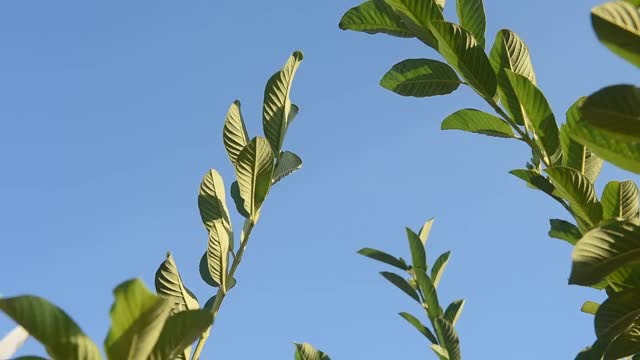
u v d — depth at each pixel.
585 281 1.15
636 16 1.06
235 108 1.34
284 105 1.37
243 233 1.31
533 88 1.42
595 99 1.06
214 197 1.31
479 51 1.42
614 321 1.24
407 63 1.55
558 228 1.58
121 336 0.99
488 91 1.45
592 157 1.43
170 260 1.21
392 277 1.90
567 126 1.42
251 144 1.28
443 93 1.55
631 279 1.26
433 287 1.84
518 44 1.48
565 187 1.35
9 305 0.96
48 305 0.98
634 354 1.34
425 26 1.47
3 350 1.04
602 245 1.15
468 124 1.52
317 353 1.56
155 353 1.03
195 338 1.04
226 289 1.27
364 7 1.55
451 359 1.74
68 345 0.98
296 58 1.37
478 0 1.50
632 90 1.05
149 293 0.96
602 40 1.07
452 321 1.88
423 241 2.02
